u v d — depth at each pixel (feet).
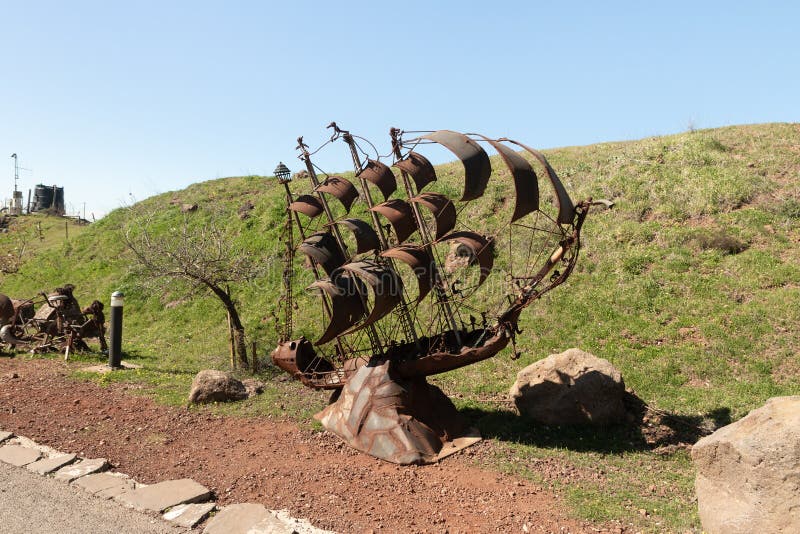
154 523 21.88
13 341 54.39
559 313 50.16
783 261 49.80
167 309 71.31
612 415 34.53
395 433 30.12
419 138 32.14
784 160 65.72
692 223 57.36
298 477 27.25
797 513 19.08
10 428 32.89
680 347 43.50
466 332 36.17
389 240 37.09
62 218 153.58
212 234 58.90
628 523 23.11
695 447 22.85
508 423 35.58
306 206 37.35
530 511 23.99
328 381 36.73
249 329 60.90
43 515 22.17
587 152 82.48
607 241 57.06
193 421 35.94
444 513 23.67
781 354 40.75
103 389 42.47
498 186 71.15
